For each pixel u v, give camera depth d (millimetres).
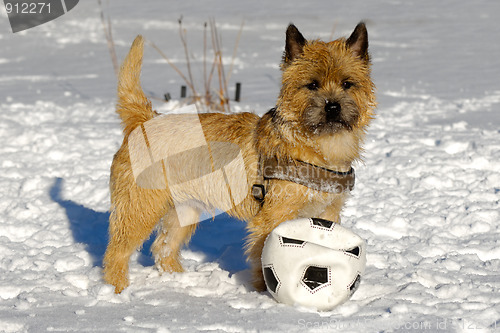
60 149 11359
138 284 6348
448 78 18625
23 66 21625
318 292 5348
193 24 30844
